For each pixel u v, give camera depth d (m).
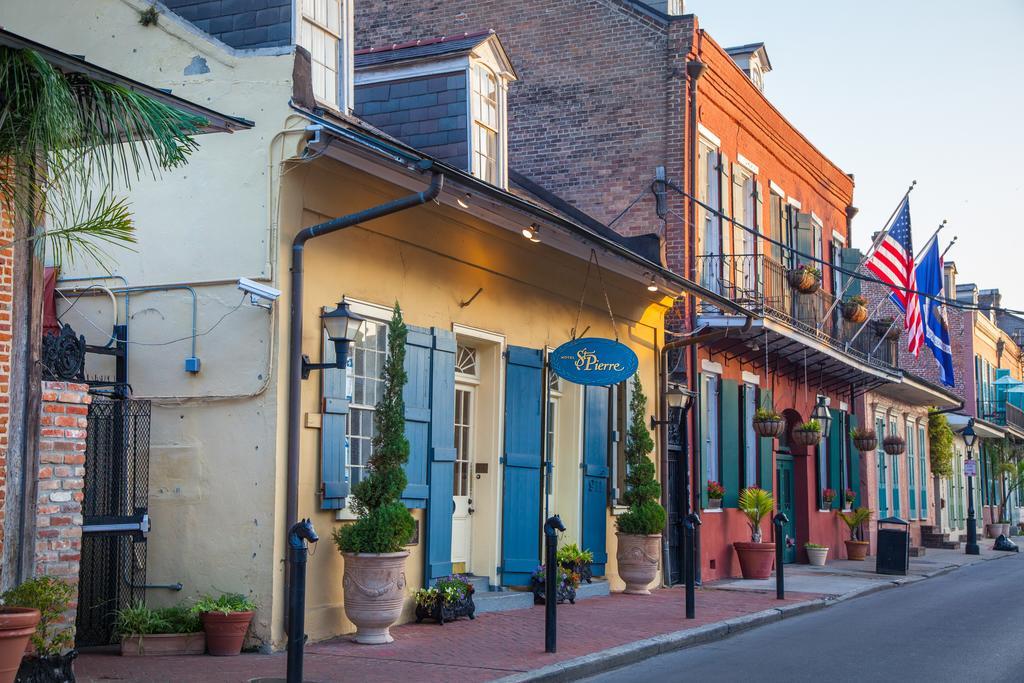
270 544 10.42
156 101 6.98
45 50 6.52
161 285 11.09
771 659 11.06
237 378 10.73
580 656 10.31
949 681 9.84
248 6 11.31
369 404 12.01
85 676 8.91
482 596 13.27
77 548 8.52
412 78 15.01
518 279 14.67
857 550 26.72
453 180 10.73
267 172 10.80
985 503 46.19
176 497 10.79
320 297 11.19
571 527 15.76
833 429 27.20
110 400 10.72
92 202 11.27
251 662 9.69
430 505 12.59
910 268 22.05
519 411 14.48
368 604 10.75
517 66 21.00
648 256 18.09
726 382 20.89
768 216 23.53
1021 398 50.84
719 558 20.06
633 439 16.44
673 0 22.48
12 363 7.87
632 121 20.03
